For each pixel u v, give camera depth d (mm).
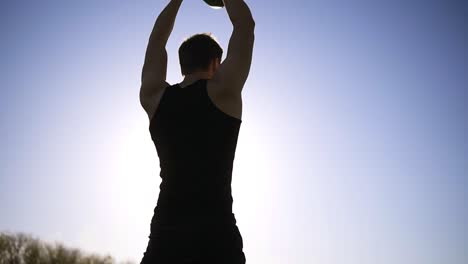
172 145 2225
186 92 2277
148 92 2428
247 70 2279
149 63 2523
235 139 2225
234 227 2143
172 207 2162
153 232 2182
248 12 2359
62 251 28875
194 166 2170
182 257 2094
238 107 2248
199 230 2100
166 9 2605
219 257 2084
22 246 29109
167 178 2221
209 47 2359
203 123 2199
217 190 2154
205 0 2828
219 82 2234
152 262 2135
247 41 2303
